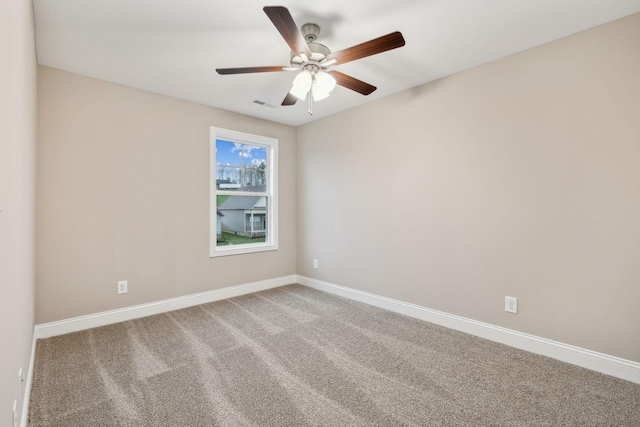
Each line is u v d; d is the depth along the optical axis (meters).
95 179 2.86
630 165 1.98
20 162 1.44
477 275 2.69
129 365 2.19
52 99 2.65
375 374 2.09
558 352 2.27
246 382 1.99
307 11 1.95
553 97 2.28
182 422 1.62
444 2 1.87
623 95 2.00
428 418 1.66
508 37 2.24
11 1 1.11
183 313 3.26
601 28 2.08
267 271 4.22
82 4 1.86
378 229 3.48
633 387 1.93
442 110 2.91
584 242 2.16
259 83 3.00
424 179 3.05
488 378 2.04
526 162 2.41
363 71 2.78
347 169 3.81
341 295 3.90
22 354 1.58
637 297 1.97
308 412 1.71
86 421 1.63
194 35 2.20
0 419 1.02
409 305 3.19
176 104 3.37
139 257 3.13
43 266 2.61
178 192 3.39
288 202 4.46
